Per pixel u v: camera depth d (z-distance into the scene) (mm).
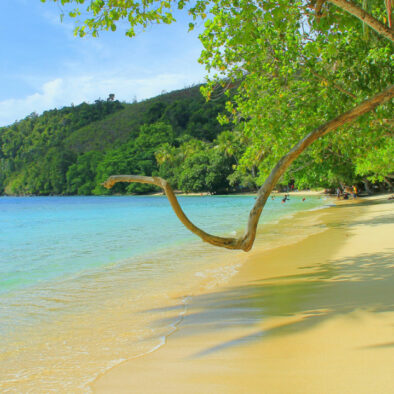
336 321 4531
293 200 47125
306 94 10344
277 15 5719
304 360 3447
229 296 6359
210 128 119688
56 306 6227
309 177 28250
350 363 3283
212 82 10641
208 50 9766
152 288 7289
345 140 9992
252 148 12148
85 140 171125
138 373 3504
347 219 19906
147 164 109500
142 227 20844
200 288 7117
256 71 10336
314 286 6590
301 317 4852
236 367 3436
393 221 16969
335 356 3473
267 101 10414
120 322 5262
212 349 3977
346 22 6102
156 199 76875
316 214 24828
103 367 3730
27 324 5297
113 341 4512
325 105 10070
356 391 2781
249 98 11000
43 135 194875
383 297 5449
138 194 109438
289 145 10664
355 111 3729
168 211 35125
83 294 7004
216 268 9016
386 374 3006
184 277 8172
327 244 11812
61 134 187250
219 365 3521
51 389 3318
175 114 137750
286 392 2867
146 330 4855
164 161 102000
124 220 26141
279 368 3322
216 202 50938
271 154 11414
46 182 139375
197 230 3322
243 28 6555
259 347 3908
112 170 112938
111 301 6449
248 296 6262
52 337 4738
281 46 9984
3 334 4875
